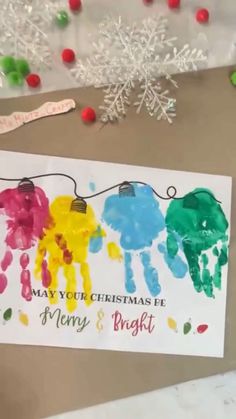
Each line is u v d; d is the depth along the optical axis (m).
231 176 0.68
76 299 0.62
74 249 0.63
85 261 0.63
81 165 0.64
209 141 0.68
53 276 0.62
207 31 0.69
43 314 0.61
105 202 0.64
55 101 0.64
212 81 0.69
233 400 0.66
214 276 0.67
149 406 0.64
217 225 0.67
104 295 0.63
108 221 0.64
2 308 0.60
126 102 0.66
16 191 0.62
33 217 0.62
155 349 0.64
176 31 0.68
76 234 0.63
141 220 0.65
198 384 0.65
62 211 0.63
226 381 0.66
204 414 0.65
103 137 0.65
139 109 0.66
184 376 0.65
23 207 0.62
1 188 0.62
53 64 0.64
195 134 0.68
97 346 0.63
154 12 0.67
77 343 0.62
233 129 0.69
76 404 0.62
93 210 0.64
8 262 0.61
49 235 0.62
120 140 0.65
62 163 0.64
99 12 0.66
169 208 0.66
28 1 0.64
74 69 0.65
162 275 0.65
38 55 0.64
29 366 0.61
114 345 0.63
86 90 0.65
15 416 0.60
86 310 0.63
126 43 0.66
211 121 0.68
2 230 0.61
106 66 0.66
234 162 0.69
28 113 0.63
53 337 0.62
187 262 0.66
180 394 0.65
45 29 0.64
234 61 0.70
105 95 0.65
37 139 0.63
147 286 0.64
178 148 0.67
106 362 0.63
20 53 0.64
